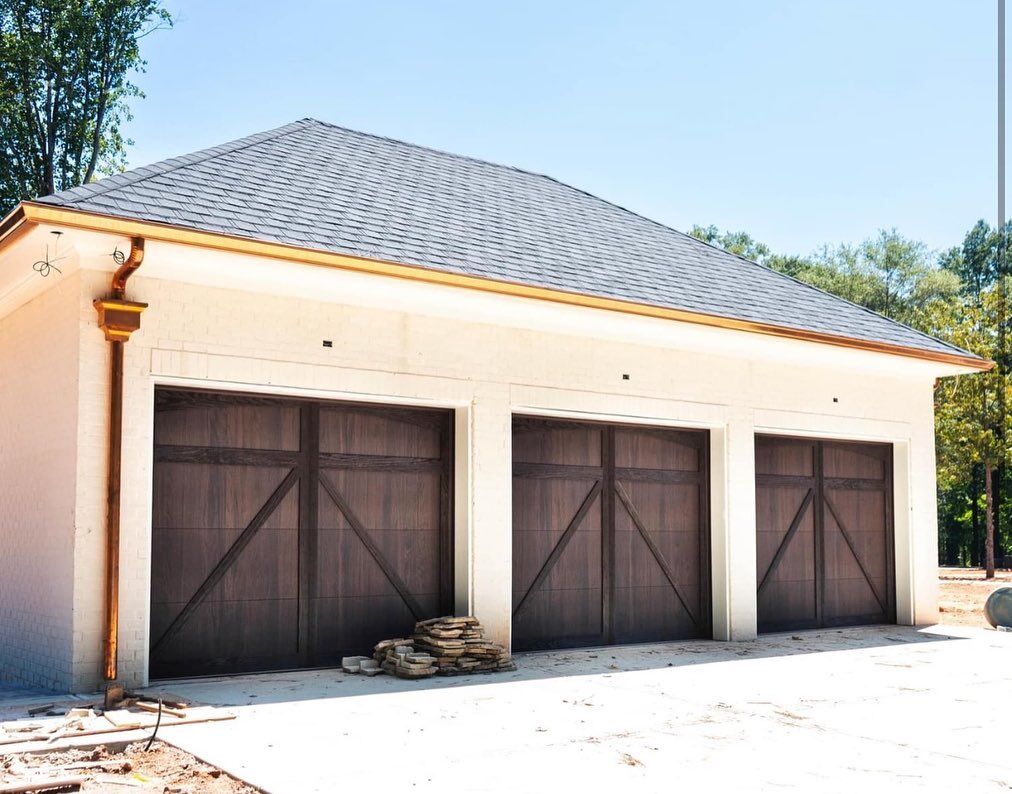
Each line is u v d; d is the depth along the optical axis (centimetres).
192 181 1017
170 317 934
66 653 868
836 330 1423
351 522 1067
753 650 1245
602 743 704
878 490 1597
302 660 1023
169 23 2709
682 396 1320
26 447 1002
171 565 953
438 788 582
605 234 1485
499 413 1149
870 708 858
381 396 1064
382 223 1113
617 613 1268
